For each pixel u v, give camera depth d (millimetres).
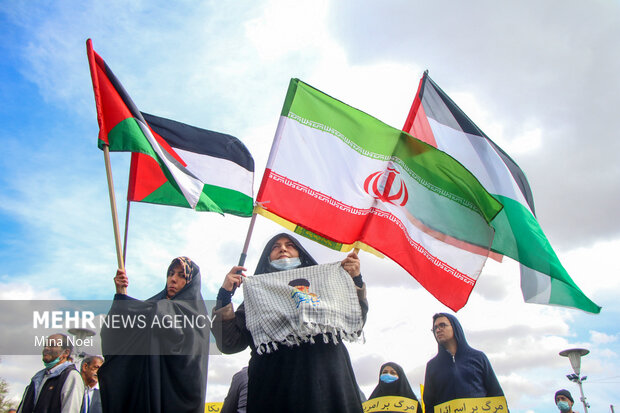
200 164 7160
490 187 7824
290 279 5457
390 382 8023
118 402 4836
